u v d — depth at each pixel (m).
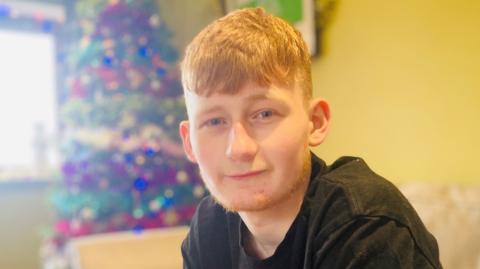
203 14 3.32
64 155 2.63
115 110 2.58
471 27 1.63
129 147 2.58
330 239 0.54
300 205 0.58
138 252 1.85
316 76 2.33
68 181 2.60
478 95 1.61
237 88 0.50
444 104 1.73
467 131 1.65
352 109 2.14
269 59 0.51
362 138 2.09
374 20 2.02
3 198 2.78
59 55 3.02
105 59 2.61
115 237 1.95
